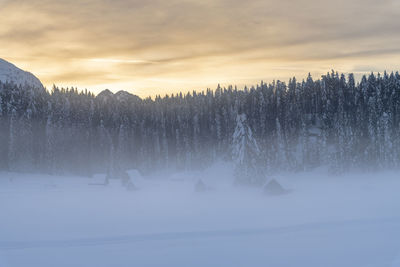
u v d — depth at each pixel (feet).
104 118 489.26
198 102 524.93
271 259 96.27
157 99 564.30
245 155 226.99
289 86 485.97
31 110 435.94
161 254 102.73
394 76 395.14
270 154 385.29
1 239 125.49
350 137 340.39
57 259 101.09
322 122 420.36
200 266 92.48
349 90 427.74
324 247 104.58
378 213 154.30
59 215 178.60
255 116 443.32
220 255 100.42
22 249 112.06
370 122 338.34
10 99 436.35
